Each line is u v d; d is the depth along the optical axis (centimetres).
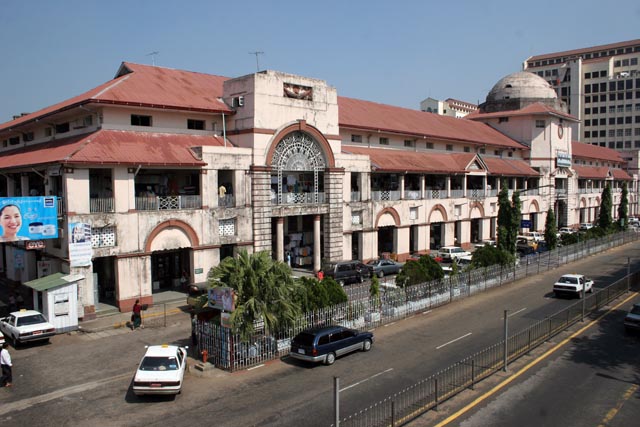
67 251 2731
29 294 3312
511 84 7200
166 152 3130
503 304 3150
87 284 2758
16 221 2577
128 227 2909
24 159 3422
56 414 1675
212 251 3275
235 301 2058
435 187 5481
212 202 3259
